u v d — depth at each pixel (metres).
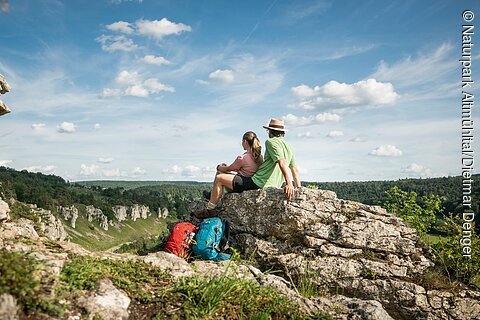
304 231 7.34
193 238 6.68
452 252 7.16
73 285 3.88
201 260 6.48
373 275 6.71
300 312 4.59
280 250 7.41
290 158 8.09
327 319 4.56
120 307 3.83
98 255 5.01
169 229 8.93
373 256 7.05
